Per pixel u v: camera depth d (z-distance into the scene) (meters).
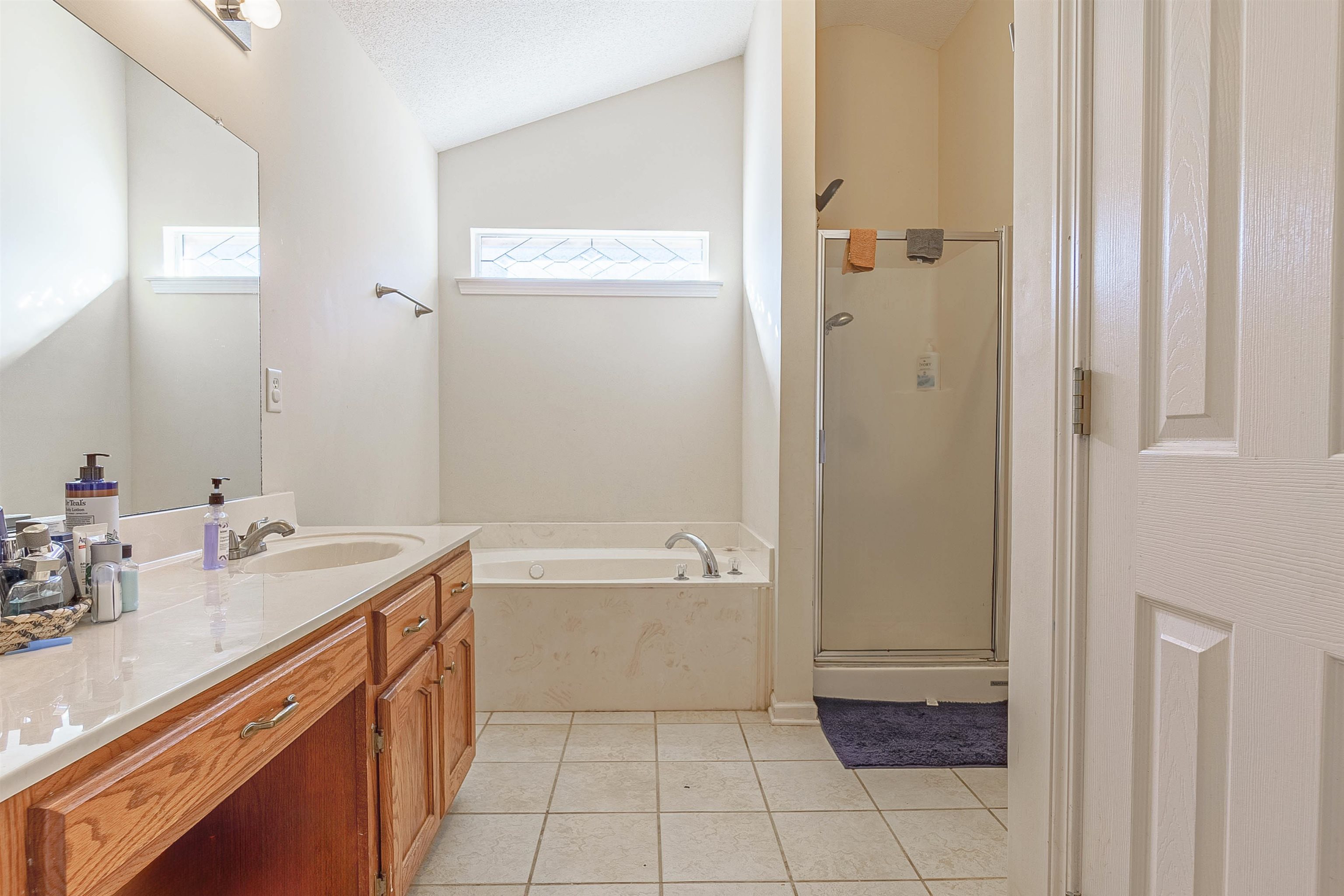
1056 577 1.08
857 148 3.39
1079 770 1.03
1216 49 0.78
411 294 3.06
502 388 3.51
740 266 3.54
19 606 0.86
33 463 1.11
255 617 0.98
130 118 1.33
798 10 2.45
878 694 2.62
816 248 2.49
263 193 1.83
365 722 1.20
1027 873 1.18
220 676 0.76
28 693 0.67
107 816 0.62
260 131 1.81
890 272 2.67
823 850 1.66
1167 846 0.86
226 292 1.64
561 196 3.52
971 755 2.16
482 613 2.54
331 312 2.24
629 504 3.54
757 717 2.50
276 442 1.89
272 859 1.21
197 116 1.53
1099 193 1.00
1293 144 0.68
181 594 1.12
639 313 3.54
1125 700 0.93
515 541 3.50
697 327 3.54
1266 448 0.71
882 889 1.51
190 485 1.50
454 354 3.50
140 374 1.35
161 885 1.20
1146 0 0.90
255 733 0.86
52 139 1.15
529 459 3.52
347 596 1.11
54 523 1.11
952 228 3.26
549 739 2.29
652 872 1.57
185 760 0.73
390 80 2.75
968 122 3.11
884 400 2.68
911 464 2.68
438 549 1.58
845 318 2.66
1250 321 0.74
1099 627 0.99
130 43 1.33
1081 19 1.03
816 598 2.68
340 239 2.31
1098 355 1.00
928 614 2.70
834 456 2.68
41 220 1.12
